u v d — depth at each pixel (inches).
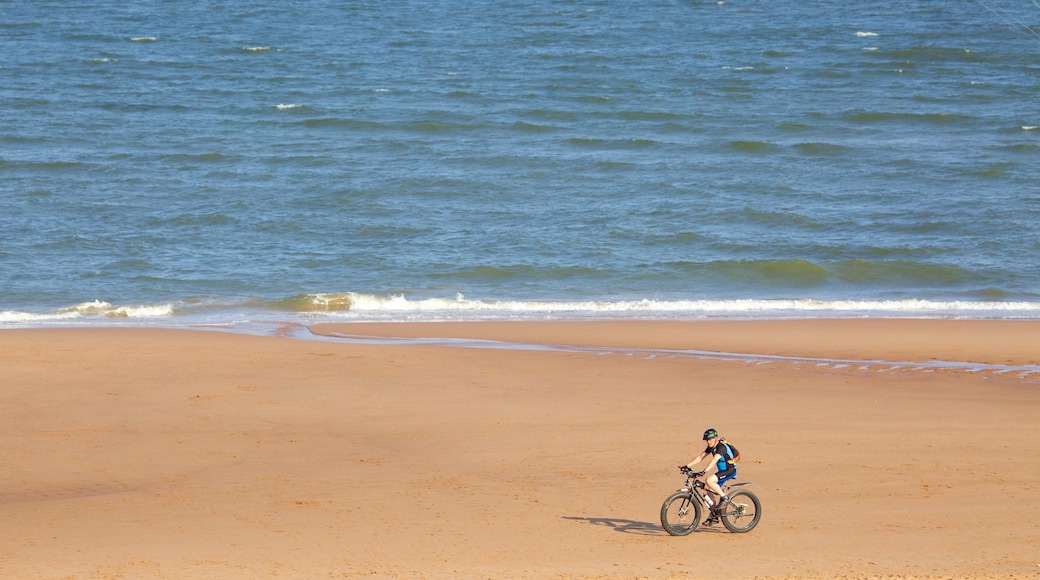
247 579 1120.2
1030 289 3499.0
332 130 5841.5
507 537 1321.4
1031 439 1808.6
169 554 1233.4
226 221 4224.9
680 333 2802.7
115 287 3412.9
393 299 3253.0
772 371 2368.4
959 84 7204.7
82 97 6441.9
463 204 4537.4
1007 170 5098.4
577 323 2950.3
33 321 2960.1
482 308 3223.4
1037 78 7352.4
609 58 7864.2
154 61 7583.7
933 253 3895.2
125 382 2220.7
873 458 1694.1
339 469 1672.0
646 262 3789.4
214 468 1683.1
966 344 2659.9
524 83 7052.2
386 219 4293.8
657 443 1808.6
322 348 2564.0
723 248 3978.8
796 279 3636.8
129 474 1651.1
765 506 1455.5
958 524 1364.4
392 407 2058.3
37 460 1717.5
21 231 4015.8
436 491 1545.3
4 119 5841.5
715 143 5649.6
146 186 4685.0
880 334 2787.9
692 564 1194.6
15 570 1152.8
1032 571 1151.0
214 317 3065.9
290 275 3597.4
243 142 5521.7
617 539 1314.0
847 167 5206.7
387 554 1238.3
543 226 4234.7
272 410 2034.9
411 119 6038.4
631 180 4938.5
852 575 1135.6
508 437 1854.1
